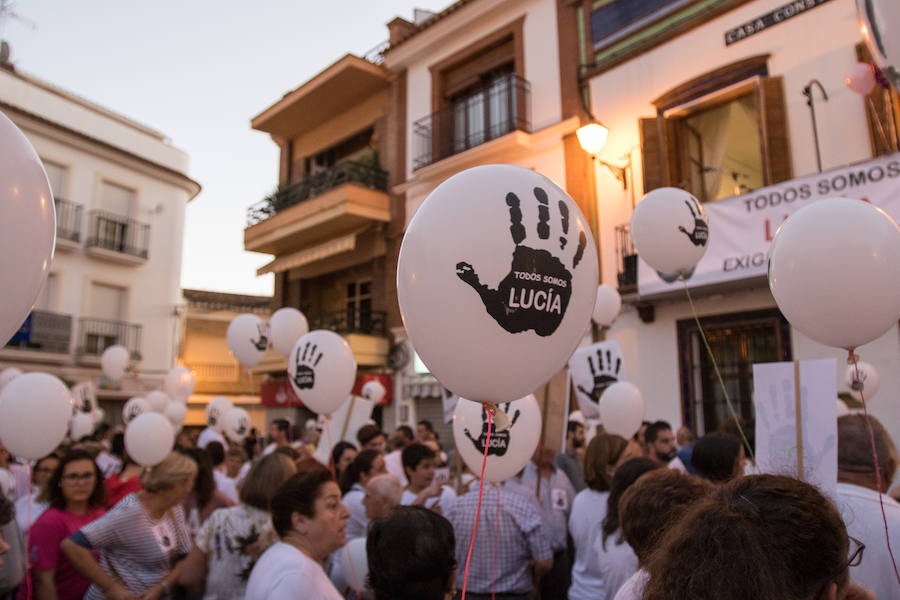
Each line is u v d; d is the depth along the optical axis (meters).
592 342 10.16
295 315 6.55
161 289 22.36
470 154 12.13
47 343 18.80
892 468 2.49
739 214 7.70
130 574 3.33
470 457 3.30
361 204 13.78
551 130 11.10
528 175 1.92
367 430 5.88
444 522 2.11
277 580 2.20
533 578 3.65
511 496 3.51
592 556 3.28
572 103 11.09
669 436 5.10
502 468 3.22
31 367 18.52
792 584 1.16
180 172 23.11
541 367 1.86
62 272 19.58
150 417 4.66
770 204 7.43
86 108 21.02
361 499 4.19
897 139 7.41
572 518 3.48
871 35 2.25
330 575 3.53
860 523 2.21
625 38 10.56
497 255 1.75
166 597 3.28
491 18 12.75
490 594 3.33
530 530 3.39
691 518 1.26
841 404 5.52
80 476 3.62
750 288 8.41
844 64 8.05
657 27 10.15
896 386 7.25
